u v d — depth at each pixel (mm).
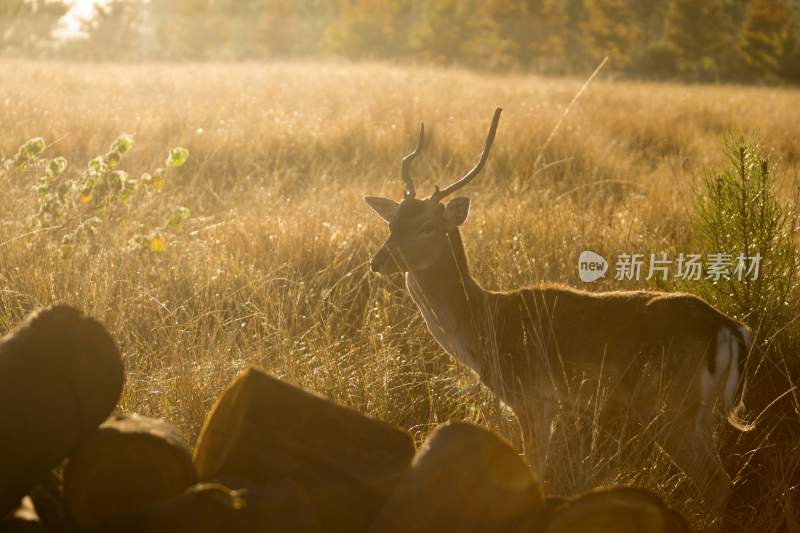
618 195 9859
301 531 2541
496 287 6453
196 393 4621
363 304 6711
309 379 4906
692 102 22141
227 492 2451
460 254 5297
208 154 11438
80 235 6602
